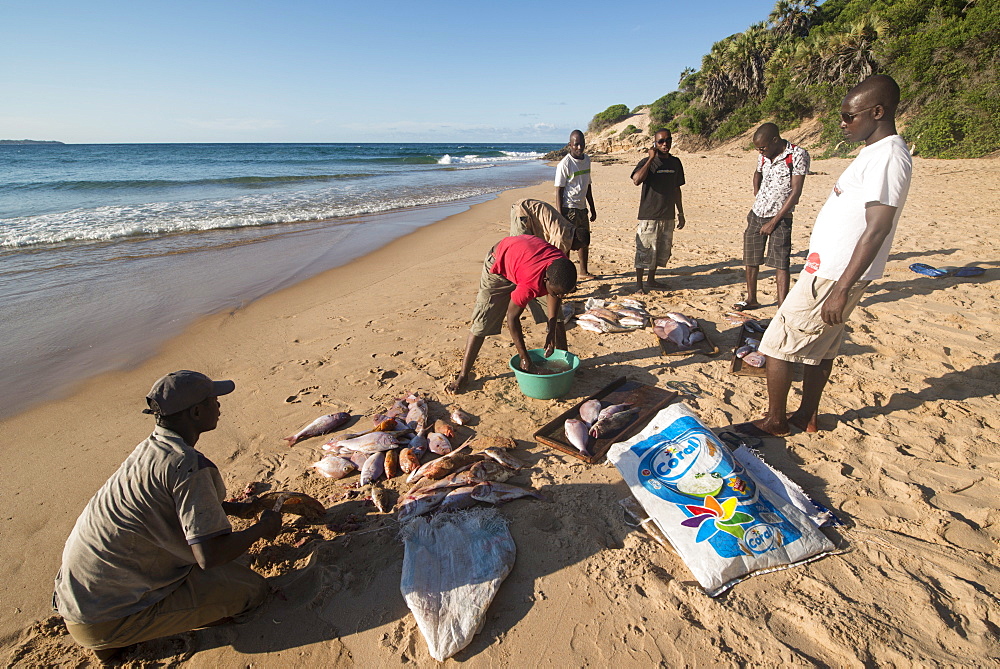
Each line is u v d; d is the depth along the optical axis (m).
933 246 9.04
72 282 8.55
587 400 4.36
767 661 2.34
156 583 2.39
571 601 2.68
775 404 3.81
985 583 2.65
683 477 3.12
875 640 2.37
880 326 5.80
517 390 4.83
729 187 18.84
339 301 7.58
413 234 12.56
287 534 3.26
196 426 2.52
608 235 11.34
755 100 45.66
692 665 2.34
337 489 3.64
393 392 4.87
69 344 6.21
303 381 5.14
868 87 3.04
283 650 2.53
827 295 3.30
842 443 3.79
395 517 3.34
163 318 7.00
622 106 76.38
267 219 14.09
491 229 13.03
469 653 2.45
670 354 5.43
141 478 2.28
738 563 2.74
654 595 2.68
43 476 3.88
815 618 2.49
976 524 3.04
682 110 56.06
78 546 2.27
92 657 2.55
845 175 3.24
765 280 7.80
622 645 2.45
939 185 15.57
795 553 2.81
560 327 5.18
